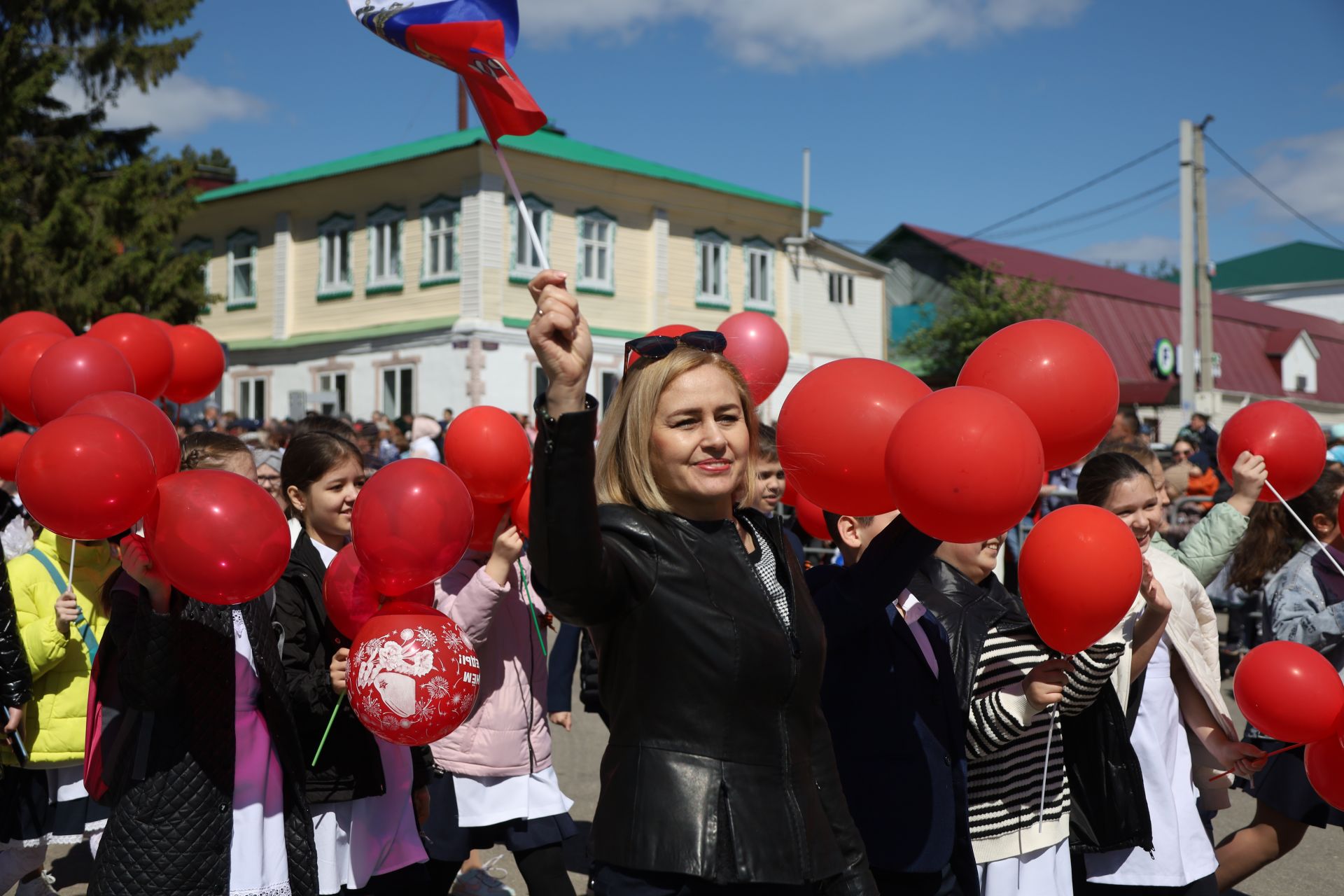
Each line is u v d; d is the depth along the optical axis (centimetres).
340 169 2725
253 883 326
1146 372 3809
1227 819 622
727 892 235
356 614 336
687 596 242
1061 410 278
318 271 2709
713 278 2811
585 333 238
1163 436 3322
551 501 226
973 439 242
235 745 328
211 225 2905
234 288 2866
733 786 236
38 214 2294
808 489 282
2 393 457
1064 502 1027
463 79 262
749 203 2847
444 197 2478
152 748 320
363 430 1277
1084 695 325
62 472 285
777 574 260
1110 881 352
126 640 316
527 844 414
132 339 468
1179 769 373
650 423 253
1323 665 330
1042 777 329
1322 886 517
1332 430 1353
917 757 310
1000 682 317
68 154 2262
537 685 425
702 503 257
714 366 257
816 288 3045
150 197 2336
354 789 361
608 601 237
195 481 297
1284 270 6750
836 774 258
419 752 395
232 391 2855
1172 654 388
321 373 2677
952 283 3566
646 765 238
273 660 340
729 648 240
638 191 2639
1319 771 335
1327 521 485
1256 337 4428
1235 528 419
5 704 423
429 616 312
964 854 310
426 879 396
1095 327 3794
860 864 255
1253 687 334
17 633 424
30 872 459
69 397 408
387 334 2547
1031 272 3794
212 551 289
